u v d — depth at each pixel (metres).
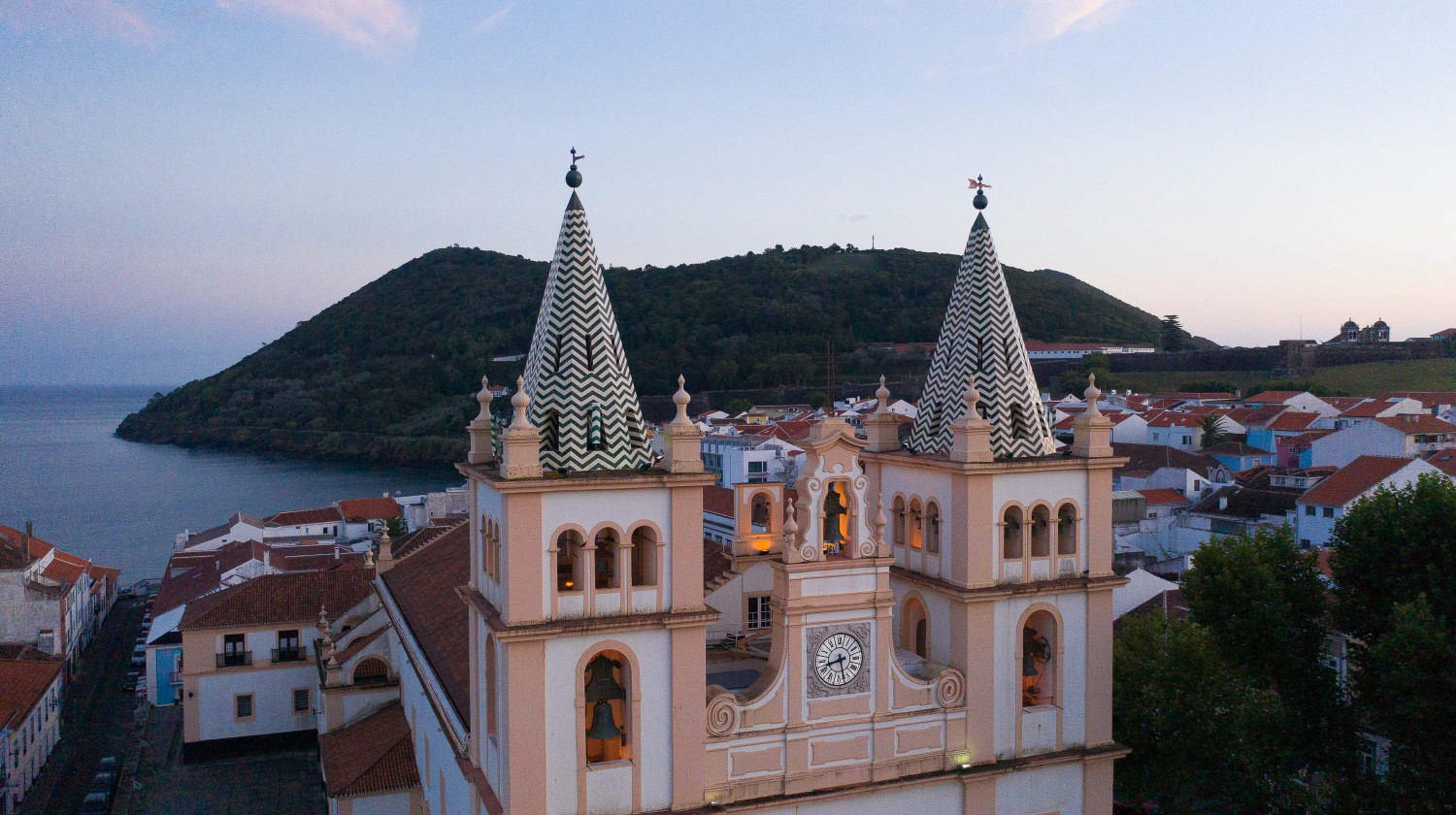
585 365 29.05
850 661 31.44
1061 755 34.06
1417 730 35.00
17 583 83.38
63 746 72.38
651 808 28.88
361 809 43.25
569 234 29.70
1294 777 44.22
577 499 27.73
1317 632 41.25
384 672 53.53
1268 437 144.62
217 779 61.78
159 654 78.00
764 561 34.81
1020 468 33.09
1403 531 38.94
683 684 28.95
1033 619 35.19
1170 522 105.56
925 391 36.66
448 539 56.53
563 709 27.77
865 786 31.33
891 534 37.53
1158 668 45.06
